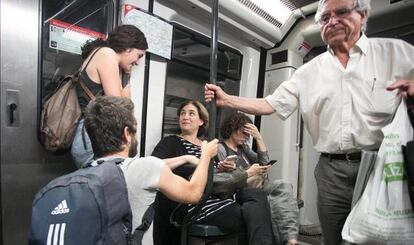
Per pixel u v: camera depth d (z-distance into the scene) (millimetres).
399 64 1128
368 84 1165
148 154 2096
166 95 2291
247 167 2303
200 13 2301
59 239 860
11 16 1421
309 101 1312
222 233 1765
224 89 2801
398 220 954
